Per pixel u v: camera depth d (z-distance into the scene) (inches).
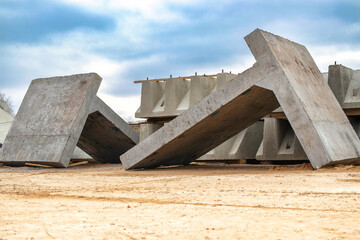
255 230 241.4
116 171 863.7
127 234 238.1
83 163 1258.6
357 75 994.1
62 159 977.5
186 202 377.7
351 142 789.9
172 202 381.1
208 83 1119.0
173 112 1133.1
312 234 227.8
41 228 258.7
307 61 858.8
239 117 847.1
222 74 1064.8
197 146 926.4
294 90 701.3
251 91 745.0
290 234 229.1
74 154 1326.3
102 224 269.7
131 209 335.6
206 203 366.6
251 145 1117.7
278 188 473.7
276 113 1041.5
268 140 1016.2
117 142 1143.6
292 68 757.3
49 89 1091.9
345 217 276.2
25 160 1024.2
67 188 547.8
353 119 1008.2
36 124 1056.2
